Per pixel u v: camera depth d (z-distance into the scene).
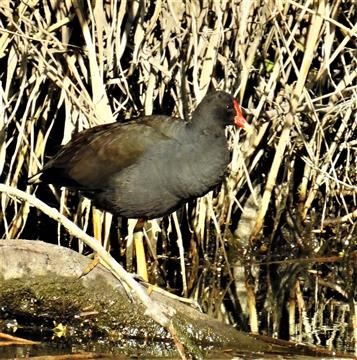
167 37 11.47
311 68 12.66
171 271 11.99
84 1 11.30
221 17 11.28
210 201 11.78
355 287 11.80
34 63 11.08
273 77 11.80
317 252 12.91
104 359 8.70
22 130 10.93
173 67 11.55
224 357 9.03
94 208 10.67
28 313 9.59
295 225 13.03
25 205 11.25
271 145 12.61
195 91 11.12
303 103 12.28
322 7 11.42
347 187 12.75
